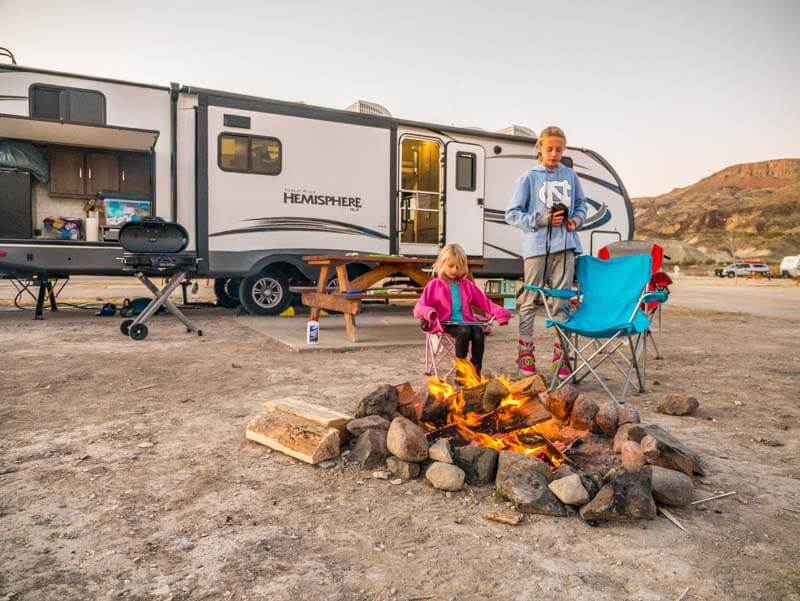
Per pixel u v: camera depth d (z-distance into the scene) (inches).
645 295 150.7
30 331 269.0
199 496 90.0
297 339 244.8
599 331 149.9
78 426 125.1
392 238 360.8
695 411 144.2
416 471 99.0
